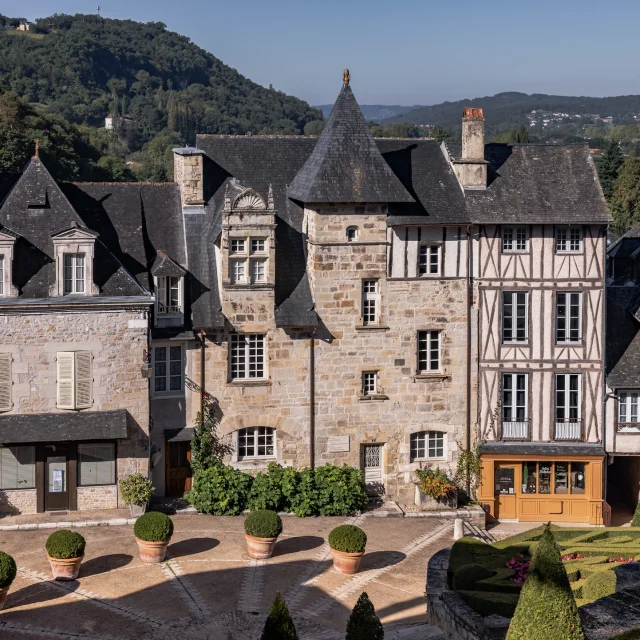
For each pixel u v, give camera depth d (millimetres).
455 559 29703
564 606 19203
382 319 37062
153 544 30172
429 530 35000
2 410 33375
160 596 28016
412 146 39531
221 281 35812
